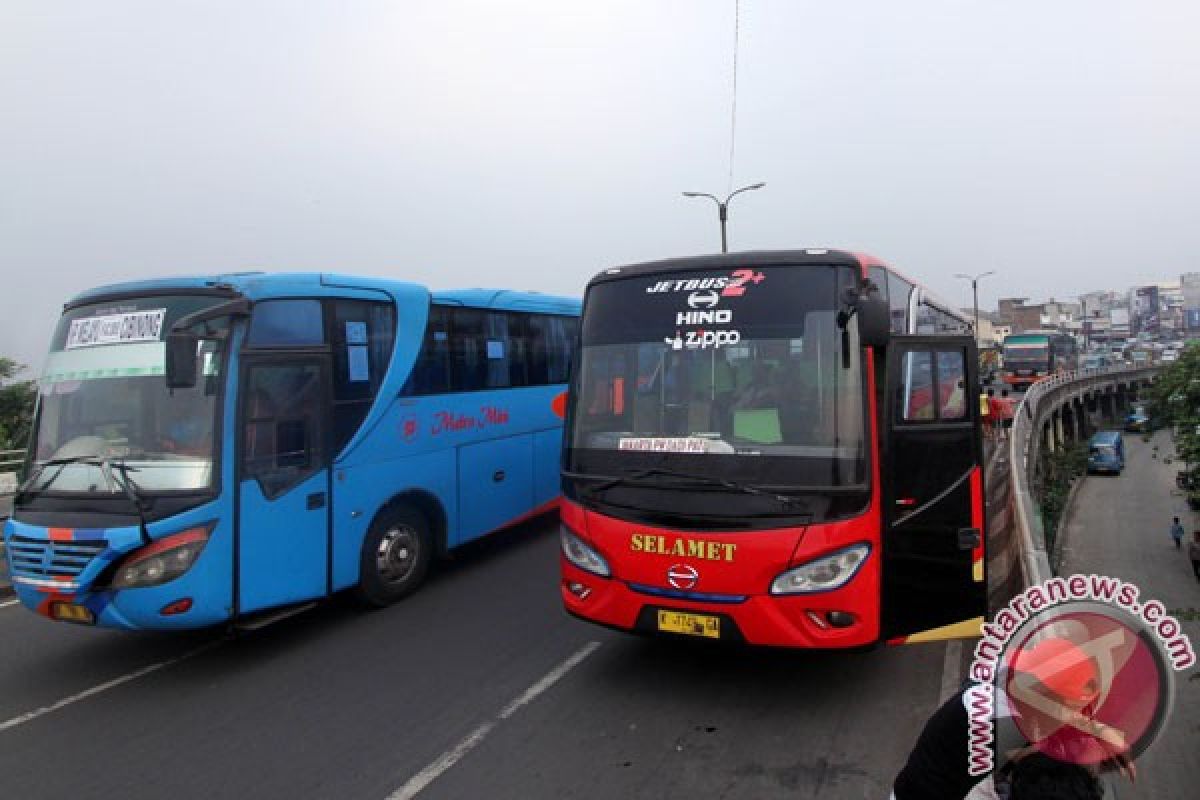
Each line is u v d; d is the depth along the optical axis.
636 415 4.82
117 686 5.38
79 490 5.23
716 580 4.27
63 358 5.78
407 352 7.24
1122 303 126.19
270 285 5.89
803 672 5.17
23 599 5.27
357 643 6.04
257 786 3.99
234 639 6.25
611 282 5.25
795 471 4.28
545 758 4.15
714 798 3.70
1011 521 7.13
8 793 3.99
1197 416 16.89
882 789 3.74
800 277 4.66
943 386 4.82
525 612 6.68
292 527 5.89
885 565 4.32
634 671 5.28
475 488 8.16
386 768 4.12
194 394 5.43
